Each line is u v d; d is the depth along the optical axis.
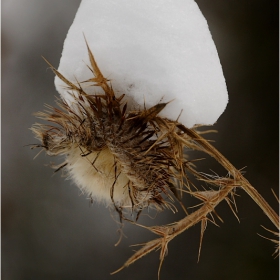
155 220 0.64
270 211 0.40
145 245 0.40
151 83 0.39
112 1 0.39
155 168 0.39
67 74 0.39
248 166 0.66
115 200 0.40
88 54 0.39
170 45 0.39
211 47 0.40
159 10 0.39
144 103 0.39
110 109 0.39
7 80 0.66
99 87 0.39
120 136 0.39
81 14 0.39
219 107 0.40
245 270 0.65
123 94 0.39
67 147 0.40
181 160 0.39
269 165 0.66
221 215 0.66
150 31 0.39
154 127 0.39
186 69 0.39
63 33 0.66
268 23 0.66
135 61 0.39
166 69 0.39
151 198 0.40
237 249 0.66
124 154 0.39
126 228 0.66
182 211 0.63
